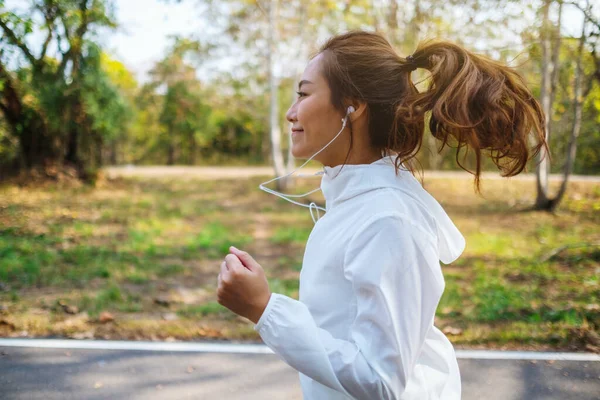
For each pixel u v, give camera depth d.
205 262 7.13
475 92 1.06
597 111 12.70
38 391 3.17
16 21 9.28
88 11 13.05
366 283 0.98
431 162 21.56
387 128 1.17
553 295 5.46
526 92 1.11
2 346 3.79
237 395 3.20
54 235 8.50
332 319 1.07
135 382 3.32
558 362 3.70
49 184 14.36
